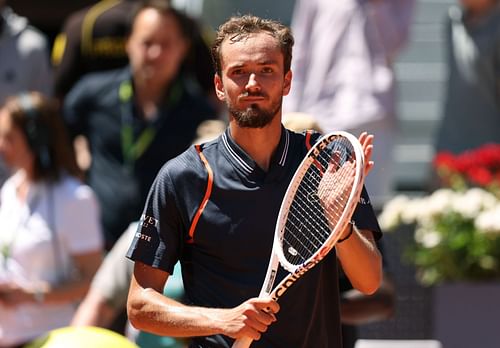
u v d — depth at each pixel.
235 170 14.61
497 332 24.05
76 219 23.56
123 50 30.06
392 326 27.11
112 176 27.62
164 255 14.83
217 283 14.71
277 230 14.27
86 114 28.12
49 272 23.36
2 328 23.12
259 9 39.94
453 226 24.41
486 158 25.41
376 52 31.34
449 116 32.25
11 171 28.05
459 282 24.30
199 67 30.70
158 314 14.48
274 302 13.59
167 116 27.75
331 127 31.03
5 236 23.36
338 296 15.09
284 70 14.46
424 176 38.03
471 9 31.94
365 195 15.01
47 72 31.00
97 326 21.73
